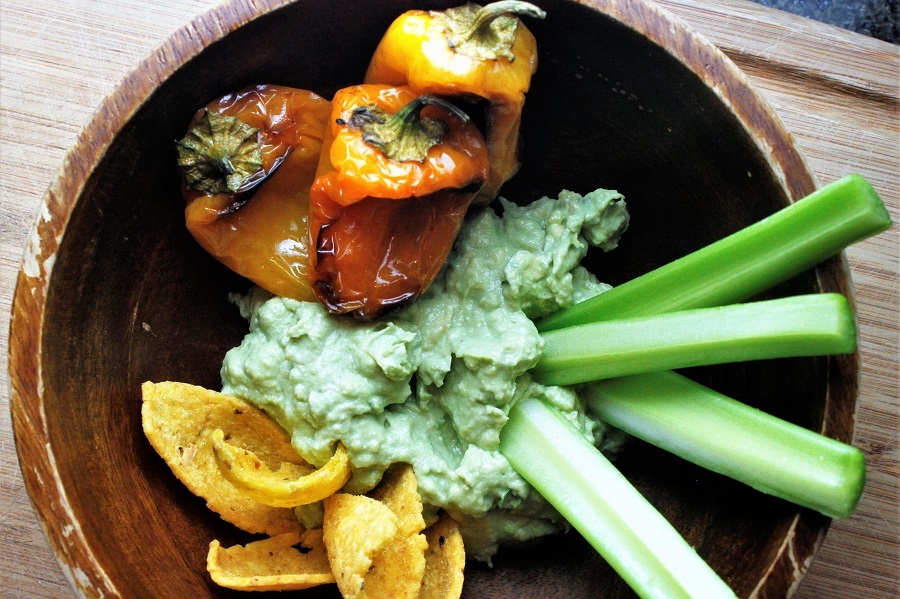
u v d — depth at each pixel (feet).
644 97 0.92
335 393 0.91
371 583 0.89
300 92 0.93
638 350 0.91
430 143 0.89
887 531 1.03
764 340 0.87
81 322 0.89
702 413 0.92
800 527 0.87
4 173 1.03
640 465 1.00
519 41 0.89
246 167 0.91
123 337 0.92
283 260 0.94
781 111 1.05
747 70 1.05
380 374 0.92
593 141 0.97
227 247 0.93
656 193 0.97
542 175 1.00
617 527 0.90
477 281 0.95
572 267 0.97
